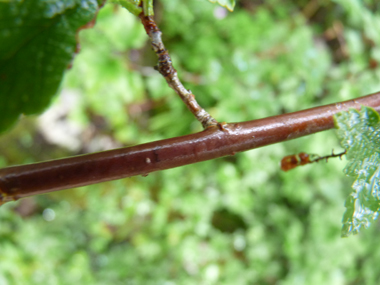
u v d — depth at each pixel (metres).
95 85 0.36
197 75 0.42
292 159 0.11
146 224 0.50
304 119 0.09
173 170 0.48
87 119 0.46
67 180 0.07
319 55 0.42
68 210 0.52
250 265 0.47
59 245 0.47
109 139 0.54
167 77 0.08
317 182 0.45
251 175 0.45
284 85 0.42
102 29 0.32
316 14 0.49
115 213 0.49
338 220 0.45
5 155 0.51
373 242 0.46
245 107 0.40
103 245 0.49
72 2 0.06
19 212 0.50
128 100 0.42
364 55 0.42
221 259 0.48
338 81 0.42
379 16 0.39
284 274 0.47
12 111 0.05
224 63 0.42
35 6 0.05
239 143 0.08
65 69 0.05
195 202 0.46
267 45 0.43
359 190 0.07
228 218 0.51
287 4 0.47
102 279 0.46
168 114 0.47
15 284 0.40
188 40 0.43
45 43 0.05
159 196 0.49
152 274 0.47
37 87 0.05
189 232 0.47
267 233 0.48
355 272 0.45
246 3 0.49
